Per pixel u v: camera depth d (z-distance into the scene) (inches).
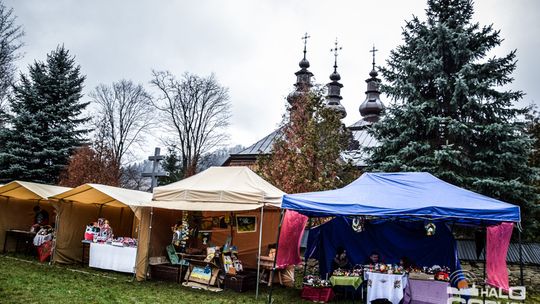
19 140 975.0
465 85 570.6
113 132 1552.7
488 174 579.5
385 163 602.9
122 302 329.4
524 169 568.7
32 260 516.1
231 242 461.4
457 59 616.4
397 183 403.9
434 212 335.9
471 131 582.2
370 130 661.9
